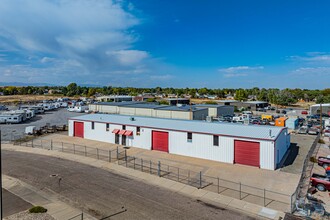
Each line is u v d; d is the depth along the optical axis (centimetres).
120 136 3509
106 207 1585
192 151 2881
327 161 2495
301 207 1555
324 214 1483
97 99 11250
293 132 4559
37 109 7325
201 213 1517
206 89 18825
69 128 4128
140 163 2595
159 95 17675
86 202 1658
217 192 1847
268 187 1955
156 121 3650
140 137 3309
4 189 1870
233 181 2088
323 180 1928
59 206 1590
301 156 2920
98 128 3756
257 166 2498
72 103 9956
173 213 1513
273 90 14775
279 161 2639
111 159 2741
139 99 11906
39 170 2334
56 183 2005
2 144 3475
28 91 19312
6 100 13050
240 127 3077
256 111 8619
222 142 2680
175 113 5225
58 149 3198
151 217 1460
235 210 1561
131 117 3978
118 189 1891
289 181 2094
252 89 18262
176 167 2469
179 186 1962
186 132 2916
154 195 1784
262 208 1588
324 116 6662
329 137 3906
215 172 2327
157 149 3173
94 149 3216
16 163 2559
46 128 4591
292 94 14012
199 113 5334
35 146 3362
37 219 1405
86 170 2353
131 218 1445
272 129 2911
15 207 1570
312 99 14575
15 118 5391
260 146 2470
